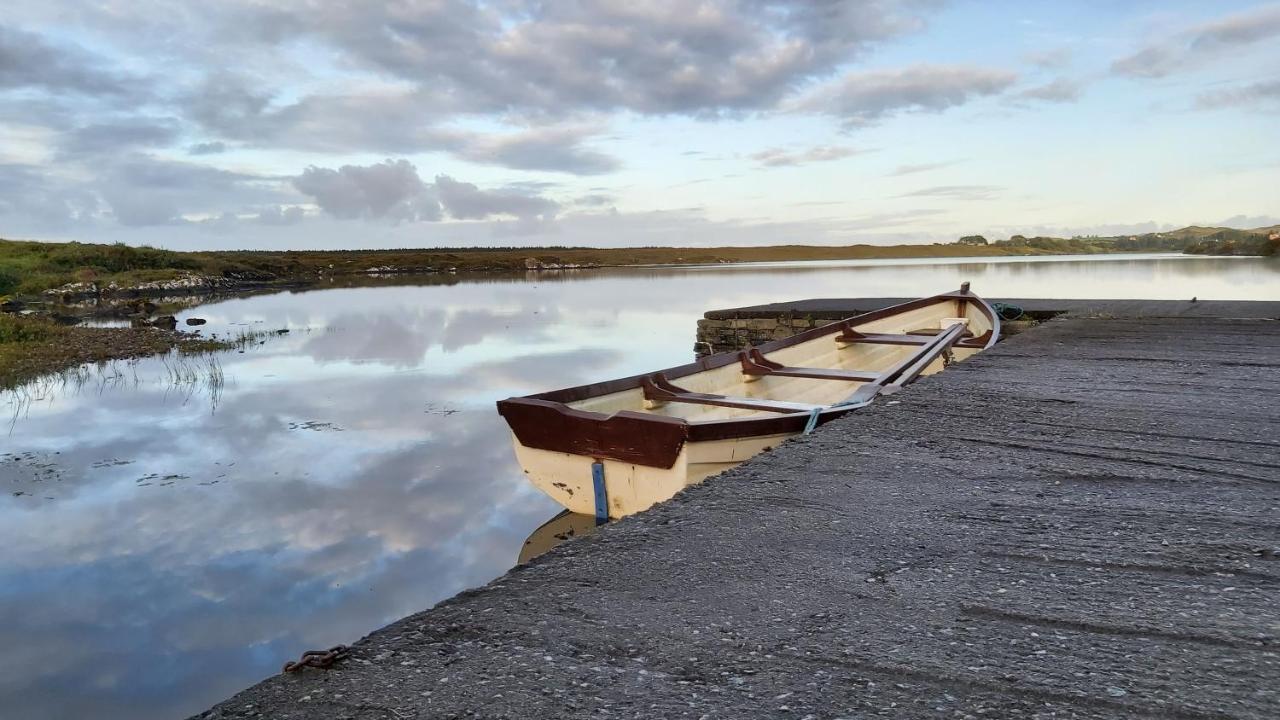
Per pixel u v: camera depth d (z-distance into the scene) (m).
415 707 1.91
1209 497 3.54
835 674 2.03
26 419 10.66
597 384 6.47
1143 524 3.20
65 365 15.74
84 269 49.94
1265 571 2.67
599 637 2.29
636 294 45.22
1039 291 27.77
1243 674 1.97
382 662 2.17
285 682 2.07
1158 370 7.37
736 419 5.16
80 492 7.38
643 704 1.90
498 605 2.54
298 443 9.33
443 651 2.22
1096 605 2.43
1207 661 2.04
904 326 13.06
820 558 2.89
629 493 5.39
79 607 5.02
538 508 6.99
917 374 7.81
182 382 13.82
